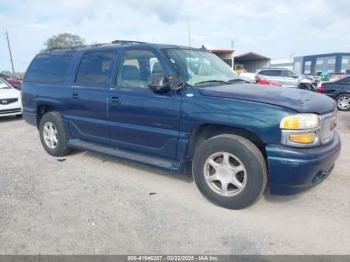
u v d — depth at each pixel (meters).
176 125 3.67
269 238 2.96
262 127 3.10
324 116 3.26
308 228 3.12
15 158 5.42
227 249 2.79
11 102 9.27
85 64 4.81
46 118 5.40
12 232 3.06
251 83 4.28
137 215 3.38
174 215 3.38
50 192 3.97
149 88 3.92
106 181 4.34
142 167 4.88
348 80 12.09
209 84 3.84
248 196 3.29
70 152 5.52
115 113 4.26
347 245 2.85
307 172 3.06
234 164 3.42
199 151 3.58
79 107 4.76
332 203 3.63
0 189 4.06
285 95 3.41
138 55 4.12
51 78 5.33
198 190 4.02
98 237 2.97
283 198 3.76
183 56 4.08
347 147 5.98
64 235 3.00
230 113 3.27
